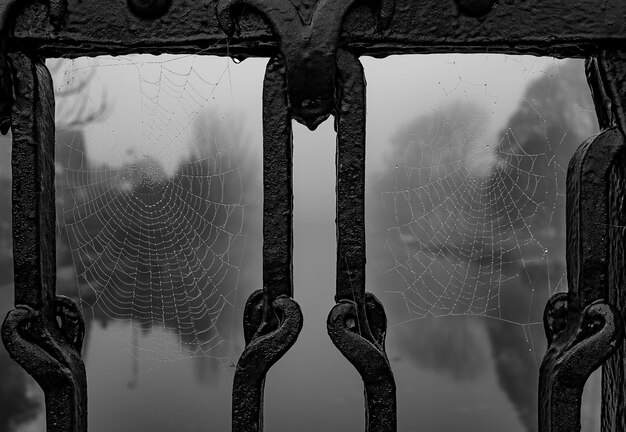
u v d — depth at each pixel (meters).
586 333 0.31
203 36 0.31
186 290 4.51
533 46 0.32
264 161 0.32
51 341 0.32
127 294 4.33
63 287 4.21
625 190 0.34
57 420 0.31
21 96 0.32
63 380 0.31
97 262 4.42
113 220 4.51
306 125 0.32
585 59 0.35
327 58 0.31
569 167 0.34
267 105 0.32
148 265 4.56
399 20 0.31
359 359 0.31
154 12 0.31
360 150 0.32
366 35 0.31
